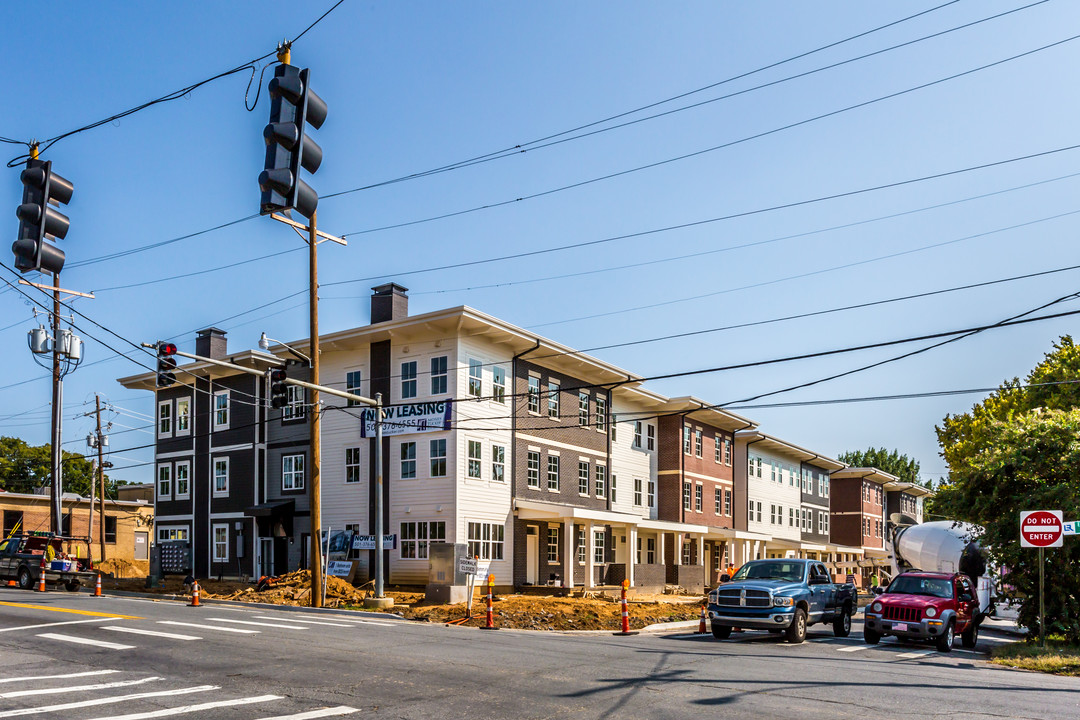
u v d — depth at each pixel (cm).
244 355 4266
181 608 2555
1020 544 2239
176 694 1178
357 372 4012
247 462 4322
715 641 2083
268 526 4166
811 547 6706
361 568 3838
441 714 1054
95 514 5900
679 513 5234
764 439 6334
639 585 4531
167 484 4691
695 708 1106
